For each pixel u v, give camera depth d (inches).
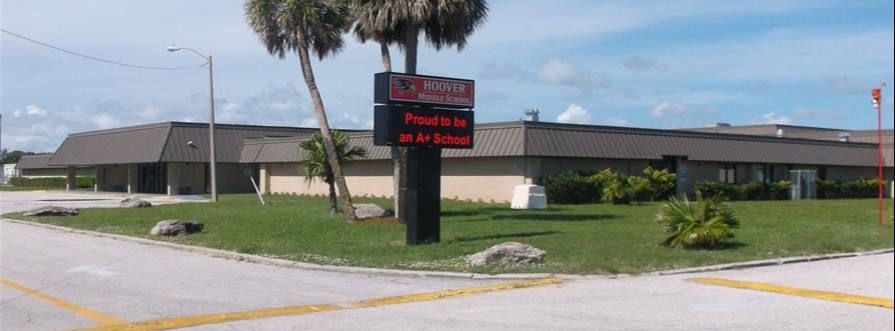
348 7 975.6
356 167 1688.0
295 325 376.2
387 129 683.4
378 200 1510.8
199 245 698.2
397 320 388.2
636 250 646.5
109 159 2183.8
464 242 713.6
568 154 1343.5
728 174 1657.2
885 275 548.7
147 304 430.9
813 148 1780.3
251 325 376.2
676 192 1518.2
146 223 933.2
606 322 382.6
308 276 543.5
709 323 379.2
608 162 1450.5
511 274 537.6
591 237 748.0
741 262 603.2
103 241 765.9
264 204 1368.1
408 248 662.5
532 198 1212.5
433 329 366.6
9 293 462.9
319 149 1072.8
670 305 429.7
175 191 2010.3
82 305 426.0
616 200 1326.3
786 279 528.7
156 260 623.5
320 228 850.1
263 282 514.9
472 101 730.2
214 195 1531.7
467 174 1443.2
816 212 1186.6
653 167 1518.2
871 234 816.9
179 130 2023.9
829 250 684.1
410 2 859.4
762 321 383.6
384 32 935.0
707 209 673.0
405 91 693.3
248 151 2041.1
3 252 667.4
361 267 570.6
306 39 986.7
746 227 889.5
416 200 699.4
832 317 392.2
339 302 442.3
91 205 1439.5
